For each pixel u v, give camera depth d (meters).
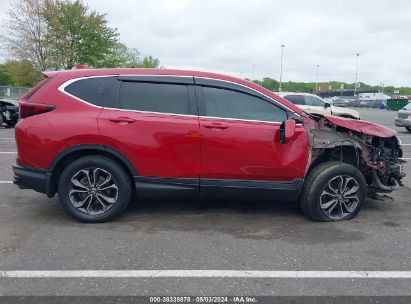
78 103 4.80
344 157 5.41
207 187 4.89
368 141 5.52
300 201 5.18
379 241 4.48
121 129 4.72
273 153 4.87
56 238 4.41
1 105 16.52
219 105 4.88
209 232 4.68
